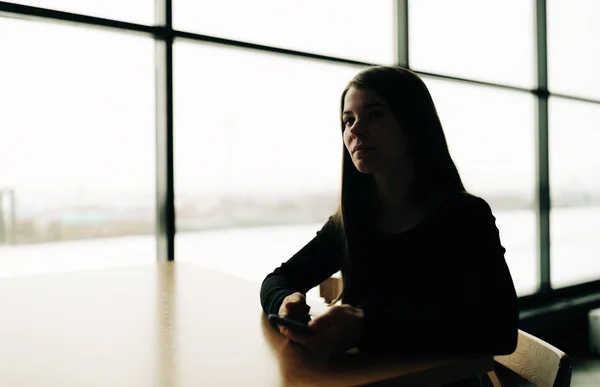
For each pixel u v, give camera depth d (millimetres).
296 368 653
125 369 659
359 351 719
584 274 3623
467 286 789
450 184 925
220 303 1055
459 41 2768
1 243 8508
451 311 729
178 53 1969
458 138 2758
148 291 1186
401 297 873
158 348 750
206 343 774
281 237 8445
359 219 988
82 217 10156
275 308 887
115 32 1853
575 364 2631
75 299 1104
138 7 1861
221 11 2031
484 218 833
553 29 3299
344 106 963
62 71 2564
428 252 864
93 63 2354
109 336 817
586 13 3496
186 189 1962
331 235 1102
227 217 13281
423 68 2627
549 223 3232
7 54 2164
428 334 701
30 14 1647
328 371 639
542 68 3215
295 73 2338
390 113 885
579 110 3498
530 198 3264
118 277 1378
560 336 3023
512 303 740
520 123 3201
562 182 3363
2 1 1600
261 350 735
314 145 1985
